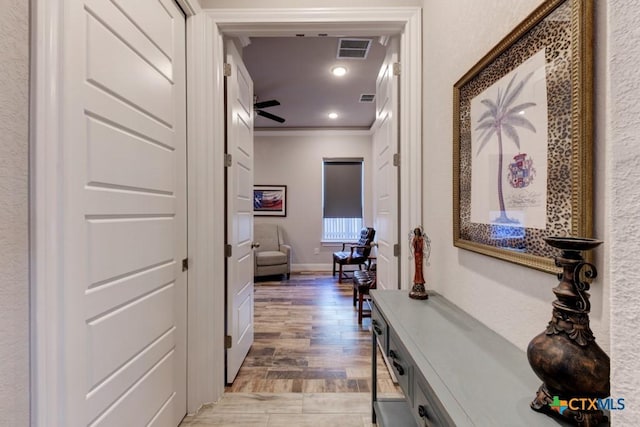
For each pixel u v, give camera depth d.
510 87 1.05
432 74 1.80
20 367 0.79
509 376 0.85
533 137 0.94
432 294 1.69
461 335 1.13
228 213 2.07
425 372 0.87
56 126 0.87
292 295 4.47
